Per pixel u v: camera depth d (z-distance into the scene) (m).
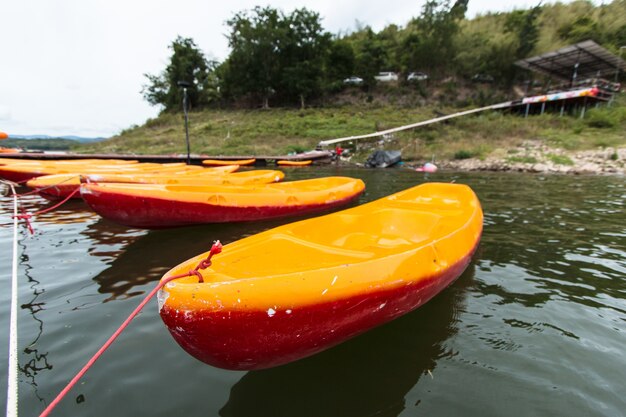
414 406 1.83
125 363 2.13
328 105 35.69
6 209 6.26
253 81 37.47
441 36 36.38
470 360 2.17
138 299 2.94
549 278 3.33
